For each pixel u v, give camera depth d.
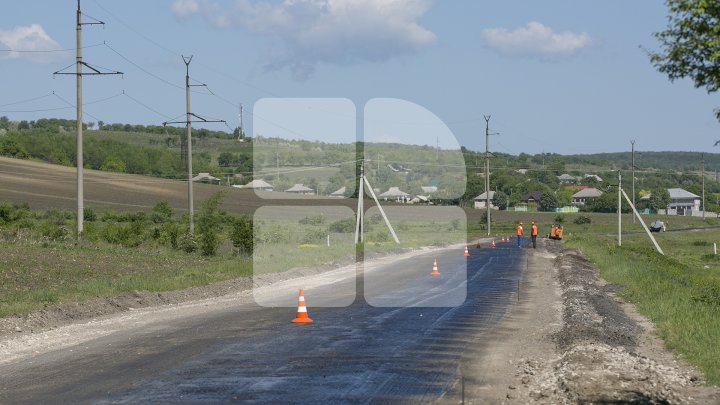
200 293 34.16
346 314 26.95
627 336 21.67
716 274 62.28
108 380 16.14
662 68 15.19
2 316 25.50
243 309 28.86
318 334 22.33
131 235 64.38
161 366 17.62
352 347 20.05
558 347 19.94
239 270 43.19
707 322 22.55
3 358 19.34
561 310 28.12
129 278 37.62
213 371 16.92
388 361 18.08
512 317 26.14
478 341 21.03
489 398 14.42
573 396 13.90
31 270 40.66
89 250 54.31
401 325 24.16
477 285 38.19
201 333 22.81
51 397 14.68
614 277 41.03
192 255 57.28
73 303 28.09
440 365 17.61
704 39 14.35
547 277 43.03
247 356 18.78
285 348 19.94
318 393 14.73
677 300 28.17
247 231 59.84
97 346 20.81
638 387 14.53
